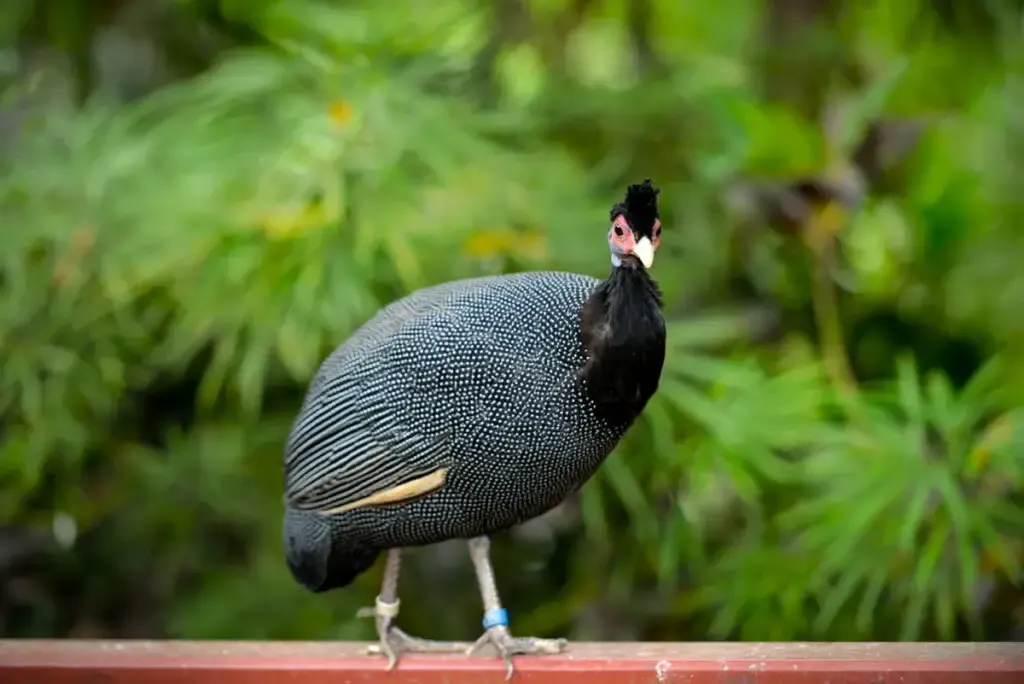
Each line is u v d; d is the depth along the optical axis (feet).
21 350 26.45
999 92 35.22
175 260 24.89
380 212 24.43
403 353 17.66
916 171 35.50
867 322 34.17
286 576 29.14
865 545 24.31
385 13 27.55
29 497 30.12
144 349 28.37
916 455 23.95
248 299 24.49
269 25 29.14
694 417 25.70
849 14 34.86
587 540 29.60
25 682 17.80
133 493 30.07
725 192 31.42
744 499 26.37
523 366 17.16
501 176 25.77
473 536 18.52
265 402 30.12
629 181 31.32
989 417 26.78
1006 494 25.08
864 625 24.14
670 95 31.55
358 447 17.81
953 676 17.11
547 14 35.50
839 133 32.35
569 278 18.01
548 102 31.58
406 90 25.81
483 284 18.28
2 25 30.71
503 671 17.90
